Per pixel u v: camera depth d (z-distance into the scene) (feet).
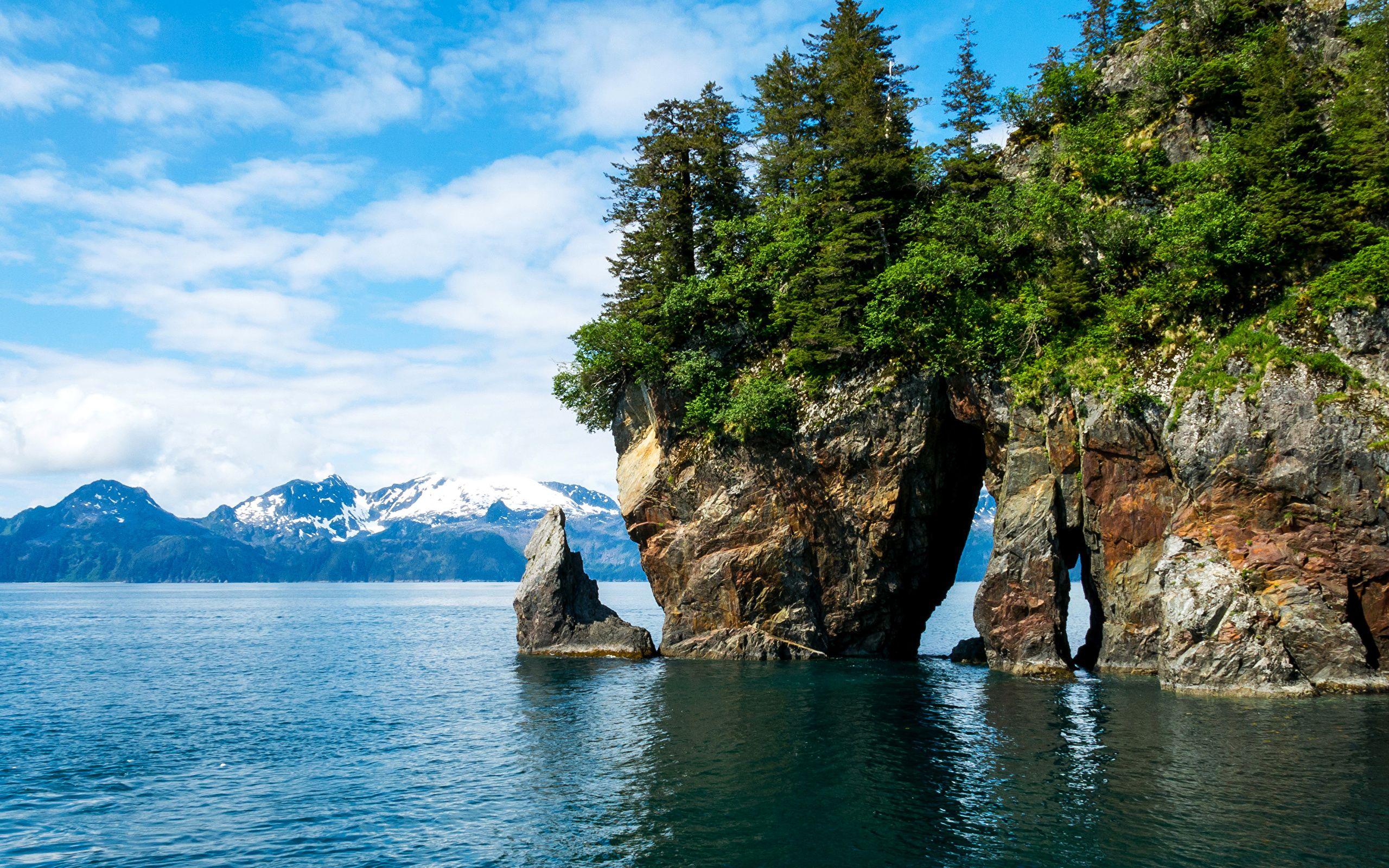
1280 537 129.90
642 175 215.51
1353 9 166.09
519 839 69.62
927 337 177.37
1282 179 143.84
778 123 228.63
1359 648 123.03
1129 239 160.35
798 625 185.68
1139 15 204.54
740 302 201.67
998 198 180.14
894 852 64.28
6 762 100.37
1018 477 160.56
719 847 66.13
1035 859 61.98
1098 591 159.12
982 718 112.27
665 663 182.39
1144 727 102.01
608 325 201.67
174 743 110.22
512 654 220.84
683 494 198.08
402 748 105.19
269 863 65.77
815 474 188.55
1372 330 129.70
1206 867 59.41
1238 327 142.00
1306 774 80.59
